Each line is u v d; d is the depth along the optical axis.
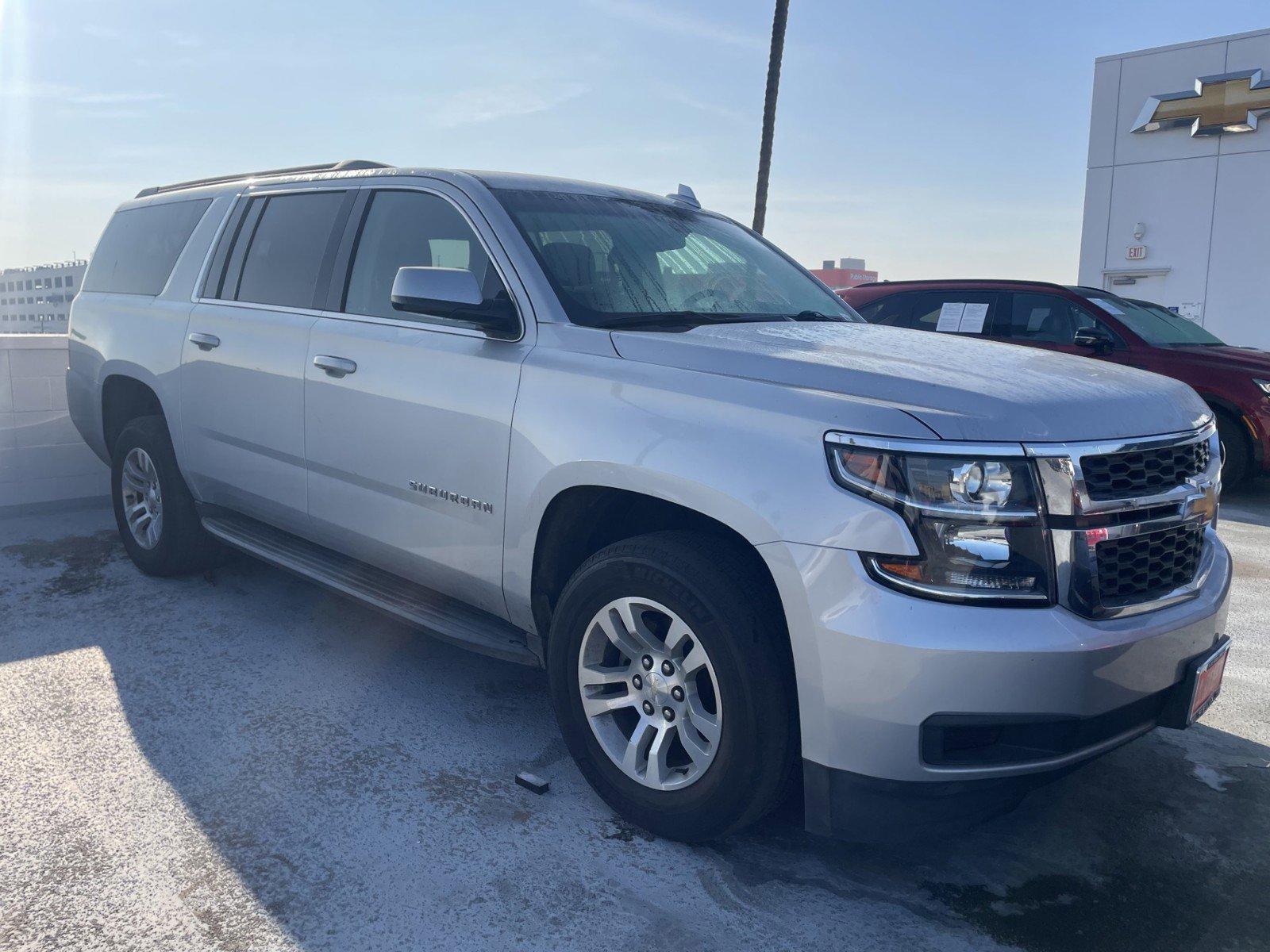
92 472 6.43
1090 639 2.28
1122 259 21.19
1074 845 2.86
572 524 3.01
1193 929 2.47
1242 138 19.34
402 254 3.62
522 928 2.40
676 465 2.57
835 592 2.30
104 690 3.69
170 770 3.11
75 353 5.34
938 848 2.83
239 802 2.93
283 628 4.38
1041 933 2.45
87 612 4.50
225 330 4.23
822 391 2.52
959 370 2.64
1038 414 2.38
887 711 2.26
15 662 3.93
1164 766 3.37
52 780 3.03
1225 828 2.97
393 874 2.59
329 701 3.65
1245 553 6.54
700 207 4.31
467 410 3.15
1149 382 2.83
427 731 3.45
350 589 3.71
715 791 2.58
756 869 2.68
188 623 4.41
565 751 3.33
